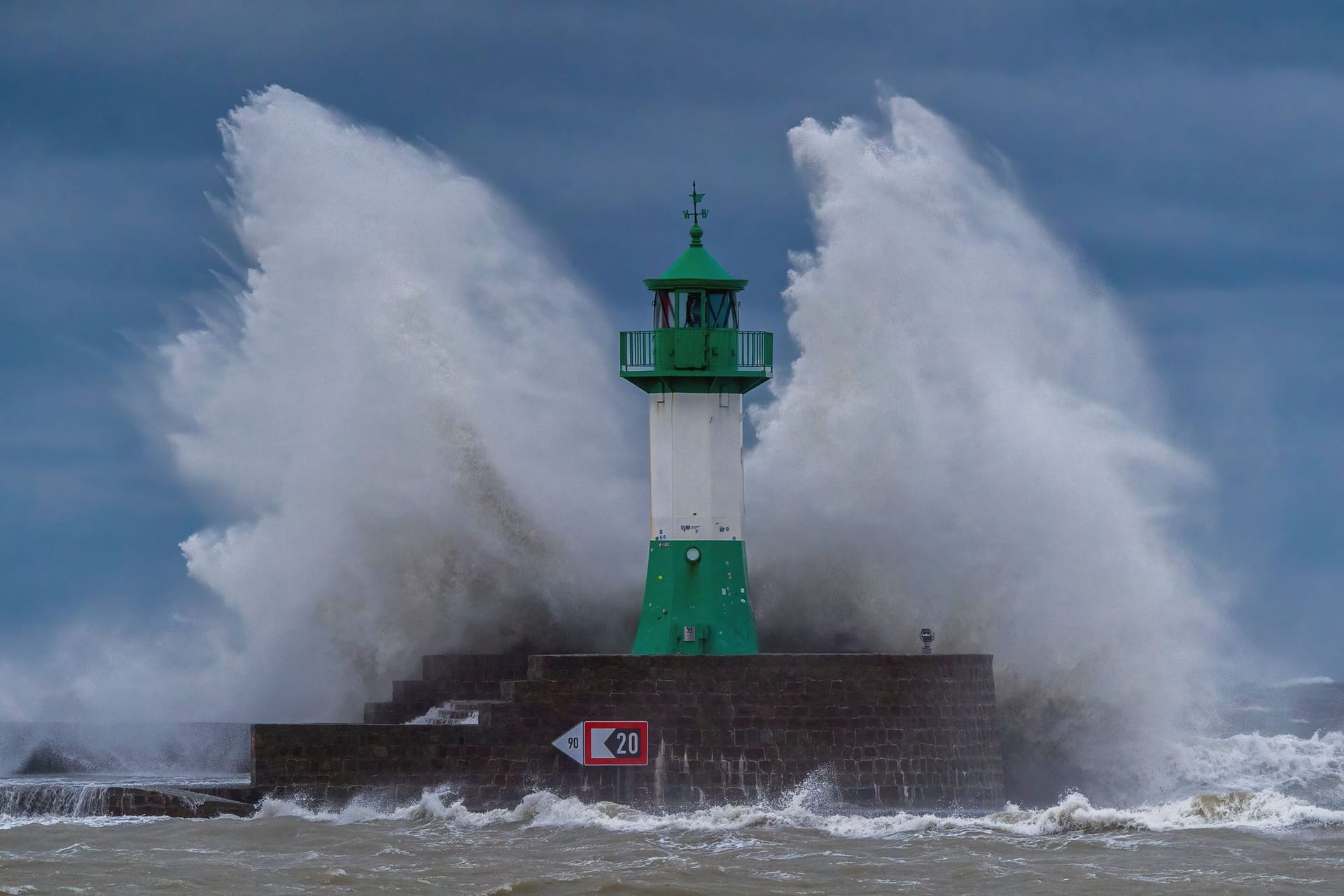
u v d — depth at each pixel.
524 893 86.50
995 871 90.81
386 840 99.62
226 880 89.56
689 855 95.00
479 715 107.75
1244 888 86.75
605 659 107.56
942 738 108.75
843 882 88.62
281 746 108.12
